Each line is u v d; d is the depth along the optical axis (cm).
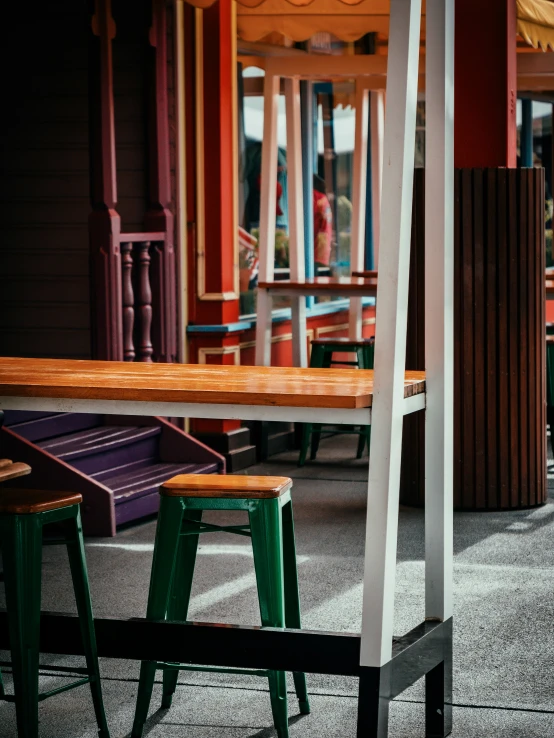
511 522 651
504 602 495
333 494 732
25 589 333
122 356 732
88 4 702
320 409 308
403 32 300
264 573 343
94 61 706
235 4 819
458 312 671
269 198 860
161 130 776
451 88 351
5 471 339
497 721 371
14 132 801
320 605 489
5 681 412
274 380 337
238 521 661
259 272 863
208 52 810
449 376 356
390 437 303
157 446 732
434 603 359
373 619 307
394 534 311
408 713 381
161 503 351
